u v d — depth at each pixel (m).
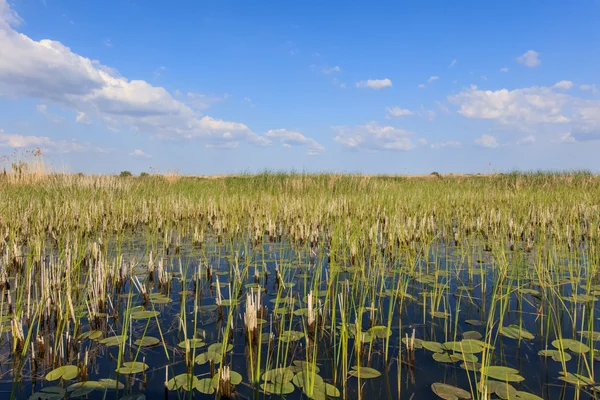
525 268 5.07
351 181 14.83
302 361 2.76
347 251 5.96
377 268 5.14
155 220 7.52
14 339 2.83
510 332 3.20
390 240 5.98
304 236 7.11
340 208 8.98
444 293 4.24
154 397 2.32
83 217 7.19
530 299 4.05
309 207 9.12
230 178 16.45
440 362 2.73
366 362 2.76
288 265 5.25
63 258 4.59
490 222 7.87
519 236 6.55
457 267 5.27
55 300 3.36
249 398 2.29
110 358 2.81
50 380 2.45
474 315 3.63
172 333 3.22
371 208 9.16
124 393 2.35
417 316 3.61
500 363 2.73
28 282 3.84
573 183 15.20
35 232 6.36
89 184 12.12
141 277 4.75
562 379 2.45
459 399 2.22
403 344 3.04
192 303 3.94
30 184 11.94
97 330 3.26
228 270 5.11
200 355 2.82
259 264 5.40
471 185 15.74
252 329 2.98
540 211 8.14
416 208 8.95
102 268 4.09
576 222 7.49
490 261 5.56
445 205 9.81
